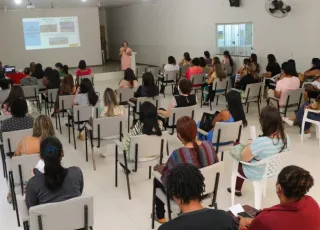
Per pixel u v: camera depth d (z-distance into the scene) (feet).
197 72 25.25
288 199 5.58
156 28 42.96
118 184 12.66
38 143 10.05
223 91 23.53
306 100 18.69
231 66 30.12
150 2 42.96
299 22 24.62
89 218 7.08
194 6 35.53
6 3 34.76
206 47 34.96
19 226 10.11
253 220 5.84
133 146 10.74
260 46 28.58
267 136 9.25
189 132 8.14
